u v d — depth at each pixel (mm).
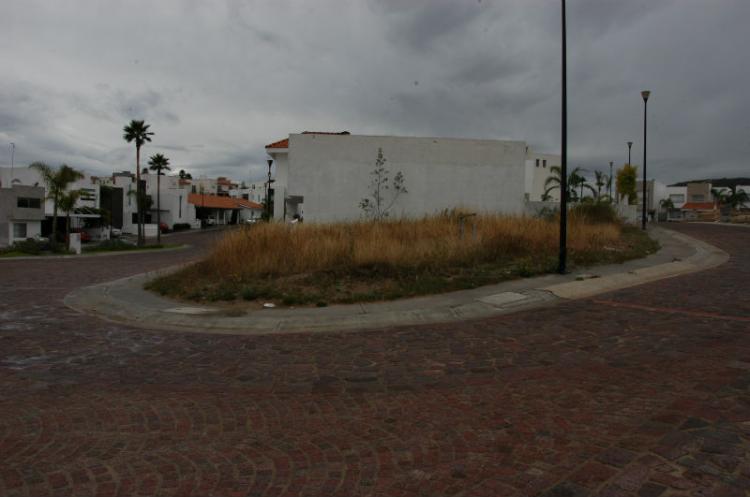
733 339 6719
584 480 3348
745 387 4906
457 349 7000
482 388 5363
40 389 5684
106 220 55188
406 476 3545
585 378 5488
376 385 5621
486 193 22938
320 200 22172
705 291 10562
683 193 95375
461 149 22797
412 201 22516
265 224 15719
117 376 6172
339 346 7492
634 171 49594
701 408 4441
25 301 12234
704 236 25875
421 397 5180
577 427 4215
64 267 22844
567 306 9633
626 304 9508
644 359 6039
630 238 22141
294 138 22109
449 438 4148
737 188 92000
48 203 49344
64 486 3498
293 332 8609
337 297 10750
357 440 4195
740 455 3570
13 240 42719
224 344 7852
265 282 12367
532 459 3697
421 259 13336
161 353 7309
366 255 13062
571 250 15852
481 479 3451
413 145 22500
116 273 19312
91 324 9523
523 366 6055
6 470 3754
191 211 76500
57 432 4465
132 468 3760
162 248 43250
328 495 3326
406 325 8781
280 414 4840
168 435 4375
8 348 7605
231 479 3572
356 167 22297
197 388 5680
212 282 12914
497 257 14711
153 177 78688
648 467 3471
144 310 10539
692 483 3234
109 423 4664
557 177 54219
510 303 9945
